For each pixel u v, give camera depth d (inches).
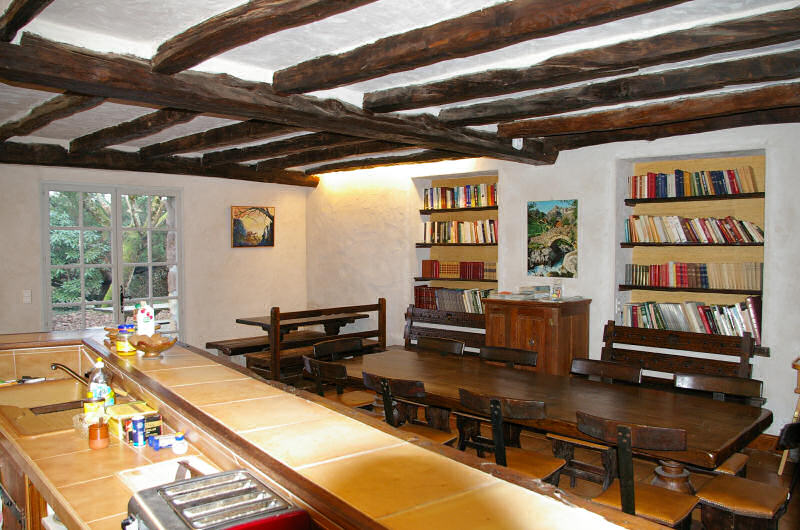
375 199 289.9
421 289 271.4
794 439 114.6
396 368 163.2
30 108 175.5
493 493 49.8
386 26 112.0
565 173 220.8
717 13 106.7
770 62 121.7
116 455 83.8
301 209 326.6
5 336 137.5
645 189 207.8
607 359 203.5
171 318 277.6
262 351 264.5
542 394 134.6
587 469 142.3
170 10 104.0
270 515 47.6
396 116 167.5
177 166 262.4
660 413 120.0
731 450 101.8
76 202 247.6
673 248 214.4
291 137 221.1
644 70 139.4
